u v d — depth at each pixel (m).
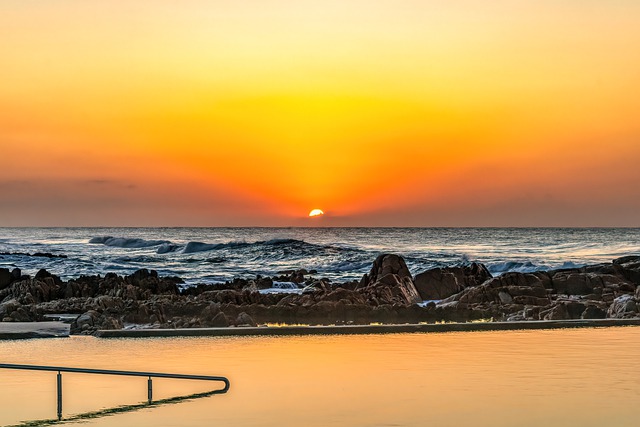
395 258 36.41
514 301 28.33
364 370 13.99
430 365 14.45
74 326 20.30
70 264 64.50
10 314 22.70
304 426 10.04
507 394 11.87
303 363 14.78
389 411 10.83
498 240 126.81
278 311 24.09
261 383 12.90
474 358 15.16
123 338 18.61
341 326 19.25
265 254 81.44
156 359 15.37
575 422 10.14
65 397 11.96
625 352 15.80
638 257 43.44
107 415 10.75
